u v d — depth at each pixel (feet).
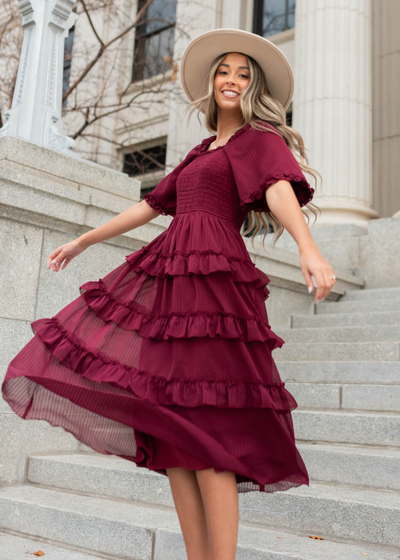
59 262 7.27
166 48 42.75
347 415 11.28
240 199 6.23
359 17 28.45
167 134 40.63
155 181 42.52
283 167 5.78
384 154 33.14
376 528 7.94
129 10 44.70
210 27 38.75
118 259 14.43
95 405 5.70
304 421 11.75
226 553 5.45
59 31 16.05
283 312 20.52
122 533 8.65
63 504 9.85
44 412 6.11
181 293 5.98
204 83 7.70
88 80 41.01
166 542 8.17
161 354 5.90
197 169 6.48
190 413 5.56
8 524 10.16
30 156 13.48
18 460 11.89
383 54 34.17
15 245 12.32
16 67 34.91
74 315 6.38
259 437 5.69
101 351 5.98
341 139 26.78
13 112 15.52
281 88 7.14
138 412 5.58
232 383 5.65
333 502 8.36
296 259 20.57
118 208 13.97
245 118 6.51
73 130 44.09
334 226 24.80
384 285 23.11
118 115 43.75
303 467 5.98
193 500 6.01
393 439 10.69
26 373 5.89
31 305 12.48
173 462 5.81
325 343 15.93
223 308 5.85
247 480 5.99
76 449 13.01
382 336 16.52
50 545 9.38
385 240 23.38
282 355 16.62
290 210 5.53
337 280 22.21
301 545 7.84
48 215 12.62
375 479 9.45
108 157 43.34
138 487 10.13
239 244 6.36
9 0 35.40
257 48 6.77
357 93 27.61
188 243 6.23
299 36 28.89
